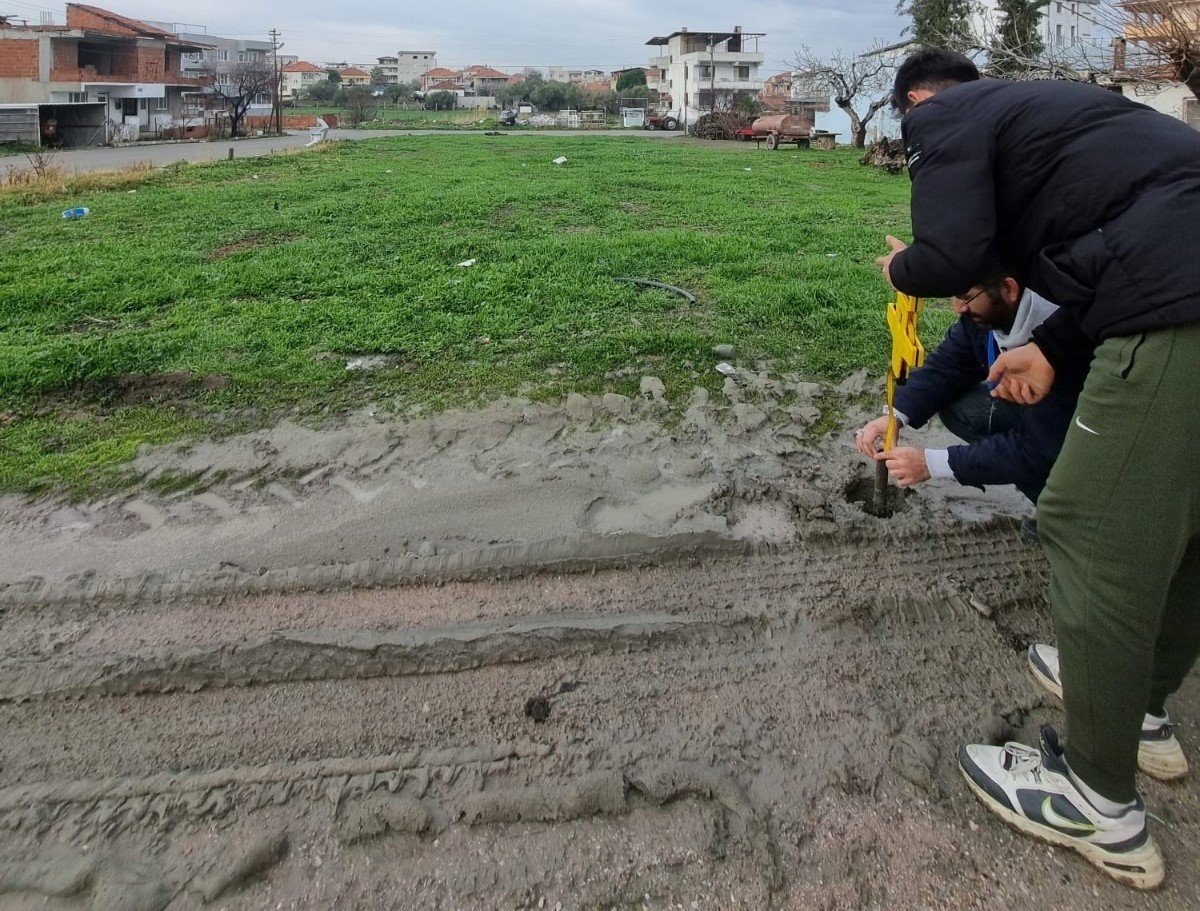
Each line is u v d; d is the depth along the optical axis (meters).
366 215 9.82
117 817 1.97
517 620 2.61
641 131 51.50
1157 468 1.57
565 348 4.79
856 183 15.34
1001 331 2.41
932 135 1.84
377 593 2.75
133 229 9.24
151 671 2.40
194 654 2.44
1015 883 1.81
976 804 2.00
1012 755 1.98
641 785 2.04
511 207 10.66
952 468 2.39
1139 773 2.06
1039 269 1.80
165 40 52.94
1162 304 1.53
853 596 2.73
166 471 3.52
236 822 1.95
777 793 2.04
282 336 5.04
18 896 1.79
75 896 1.80
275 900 1.78
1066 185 1.69
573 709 2.29
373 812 1.96
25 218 10.38
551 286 6.13
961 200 1.76
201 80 55.59
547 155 22.12
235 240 8.52
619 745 2.17
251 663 2.43
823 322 5.26
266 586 2.77
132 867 1.85
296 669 2.42
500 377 4.43
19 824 1.95
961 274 1.76
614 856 1.87
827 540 3.02
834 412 4.06
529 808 1.98
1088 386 1.69
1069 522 1.71
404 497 3.31
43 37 42.25
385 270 6.82
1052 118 1.71
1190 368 1.53
